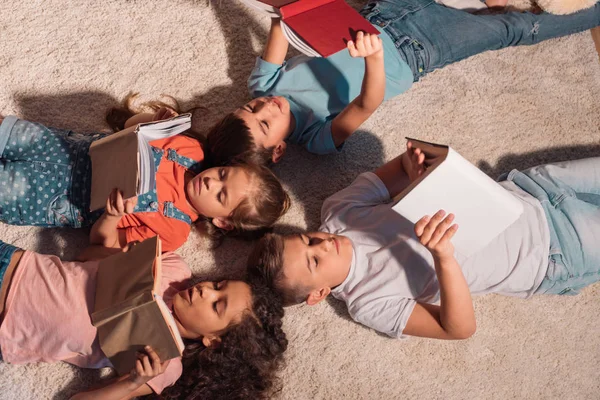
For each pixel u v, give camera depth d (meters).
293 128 1.59
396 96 1.73
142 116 1.50
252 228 1.49
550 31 1.70
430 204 1.27
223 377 1.37
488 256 1.46
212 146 1.50
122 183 1.24
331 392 1.51
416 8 1.65
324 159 1.67
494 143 1.73
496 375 1.58
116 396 1.26
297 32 1.30
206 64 1.67
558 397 1.58
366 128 1.70
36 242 1.49
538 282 1.48
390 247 1.47
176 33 1.68
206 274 1.55
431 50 1.62
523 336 1.61
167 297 1.40
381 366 1.54
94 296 1.30
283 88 1.58
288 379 1.50
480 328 1.60
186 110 1.63
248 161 1.47
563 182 1.52
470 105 1.76
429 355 1.57
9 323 1.29
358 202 1.53
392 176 1.56
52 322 1.29
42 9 1.62
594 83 1.82
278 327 1.40
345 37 1.32
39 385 1.40
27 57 1.58
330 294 1.57
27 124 1.40
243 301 1.34
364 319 1.46
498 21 1.66
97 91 1.60
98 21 1.64
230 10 1.72
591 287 1.65
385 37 1.61
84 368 1.43
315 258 1.41
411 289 1.45
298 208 1.62
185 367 1.39
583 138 1.77
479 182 1.24
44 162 1.38
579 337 1.62
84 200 1.40
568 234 1.48
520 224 1.47
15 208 1.38
